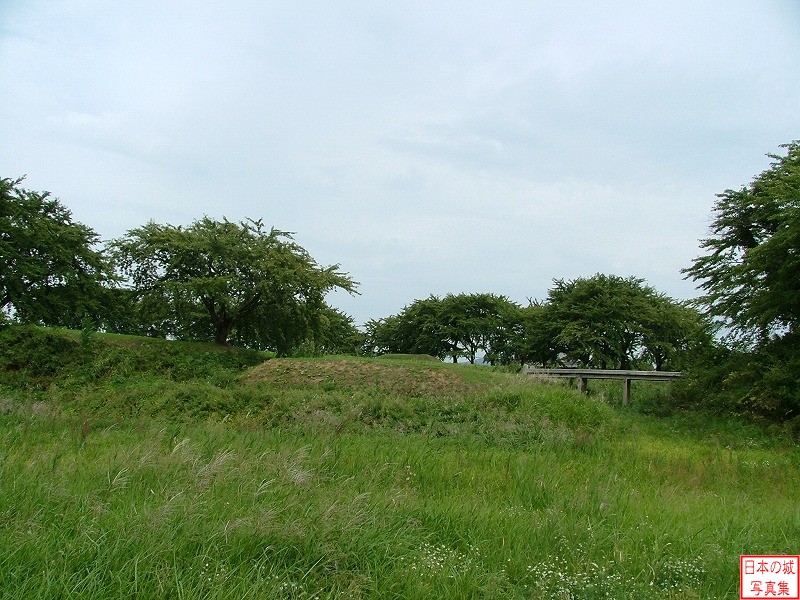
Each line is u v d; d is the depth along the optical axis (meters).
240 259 30.53
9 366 25.86
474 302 55.53
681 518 6.83
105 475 6.05
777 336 23.36
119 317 34.03
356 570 4.61
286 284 29.97
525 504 7.23
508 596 4.54
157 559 4.22
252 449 8.31
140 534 4.48
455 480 8.23
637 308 44.50
